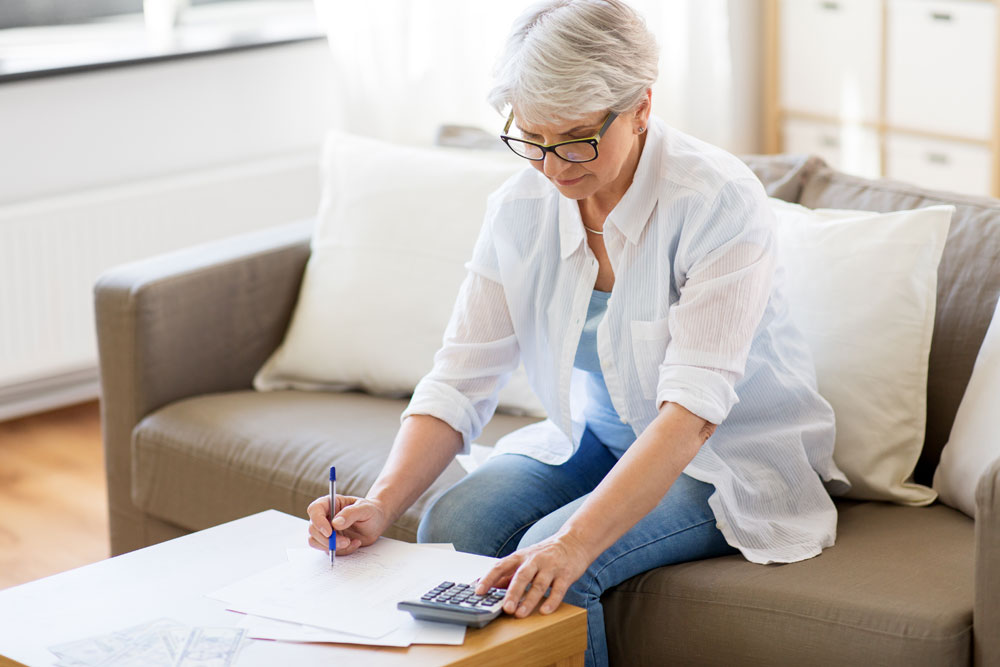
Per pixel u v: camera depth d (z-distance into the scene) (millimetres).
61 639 1330
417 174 2418
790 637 1515
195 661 1272
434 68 3582
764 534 1664
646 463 1501
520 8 3633
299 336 2416
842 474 1827
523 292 1777
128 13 3838
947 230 1838
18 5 3625
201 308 2354
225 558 1517
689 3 4113
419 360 2309
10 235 3291
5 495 3053
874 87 4020
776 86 4309
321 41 3893
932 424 1889
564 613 1369
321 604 1383
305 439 2105
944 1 3750
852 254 1873
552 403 1793
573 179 1553
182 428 2215
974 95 3756
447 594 1360
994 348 1769
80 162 3504
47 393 3627
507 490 1733
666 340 1642
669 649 1610
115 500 2377
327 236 2467
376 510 1566
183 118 3670
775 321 1730
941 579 1551
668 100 4086
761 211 1614
